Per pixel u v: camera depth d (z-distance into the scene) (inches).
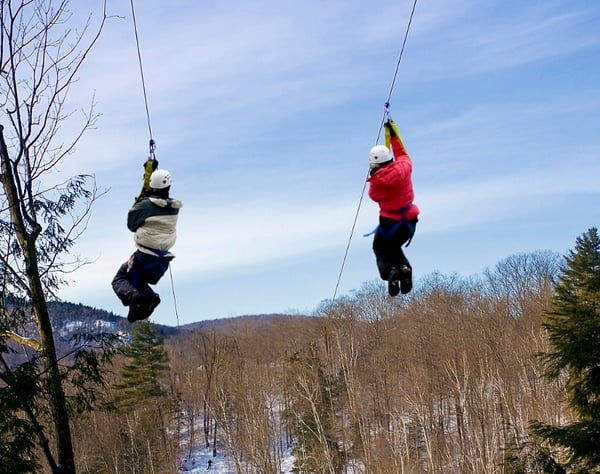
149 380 1809.8
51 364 491.2
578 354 567.5
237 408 1750.7
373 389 1817.2
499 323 1937.7
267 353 2630.4
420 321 2142.0
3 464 481.7
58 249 506.9
